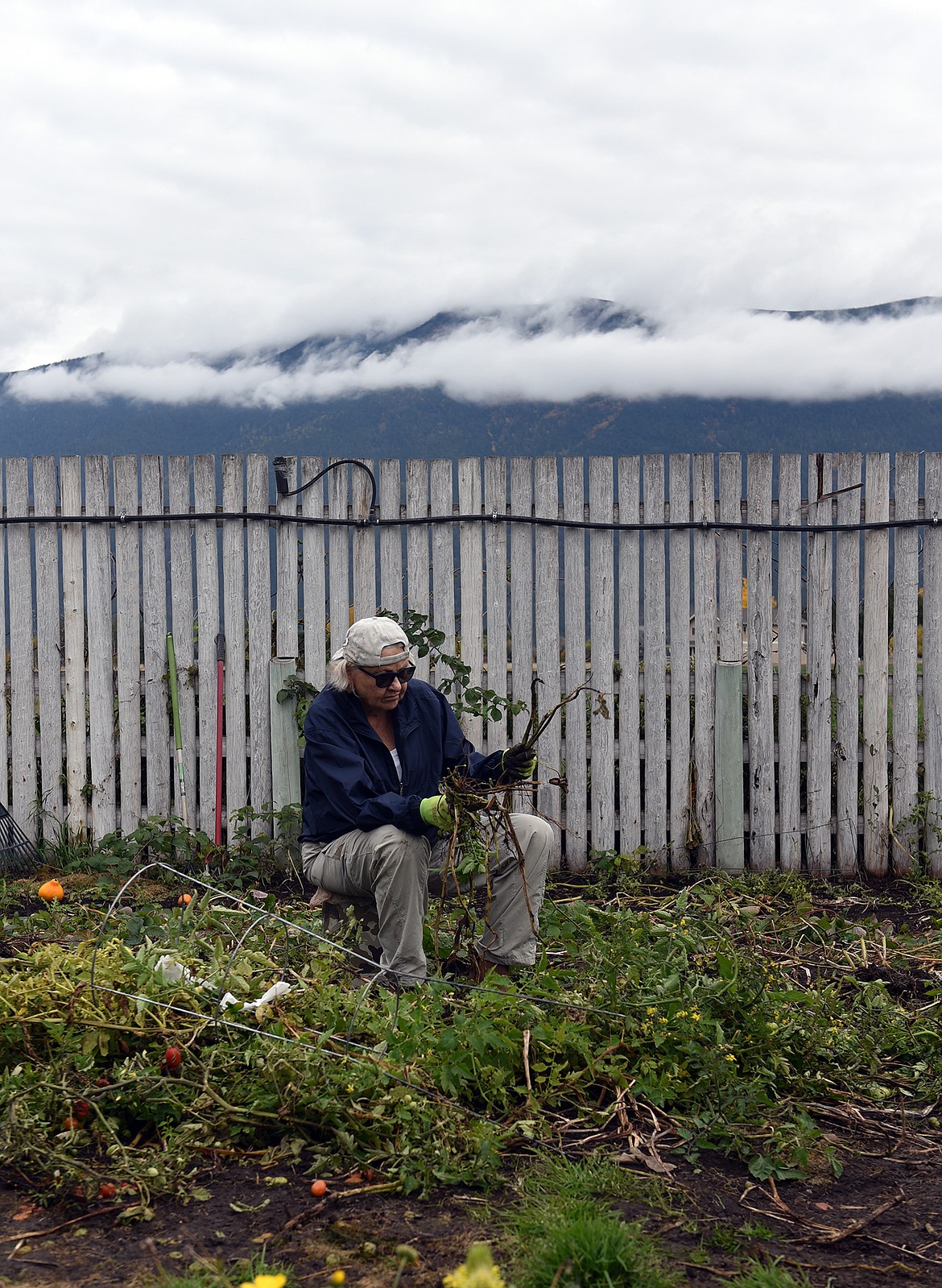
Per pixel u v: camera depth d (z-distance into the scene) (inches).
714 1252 100.7
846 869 257.1
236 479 255.9
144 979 126.6
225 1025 124.6
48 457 257.9
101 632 259.6
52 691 261.0
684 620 255.8
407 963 156.8
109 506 258.4
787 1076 137.6
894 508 253.6
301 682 254.7
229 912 165.8
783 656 256.5
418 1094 120.0
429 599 260.5
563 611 260.4
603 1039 138.8
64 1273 92.3
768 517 255.0
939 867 255.1
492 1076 126.2
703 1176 115.6
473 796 152.1
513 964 162.1
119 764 264.4
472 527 258.4
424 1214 103.5
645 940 172.4
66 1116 113.7
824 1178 117.2
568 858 259.8
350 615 261.4
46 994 123.9
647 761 258.7
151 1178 106.6
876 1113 134.8
